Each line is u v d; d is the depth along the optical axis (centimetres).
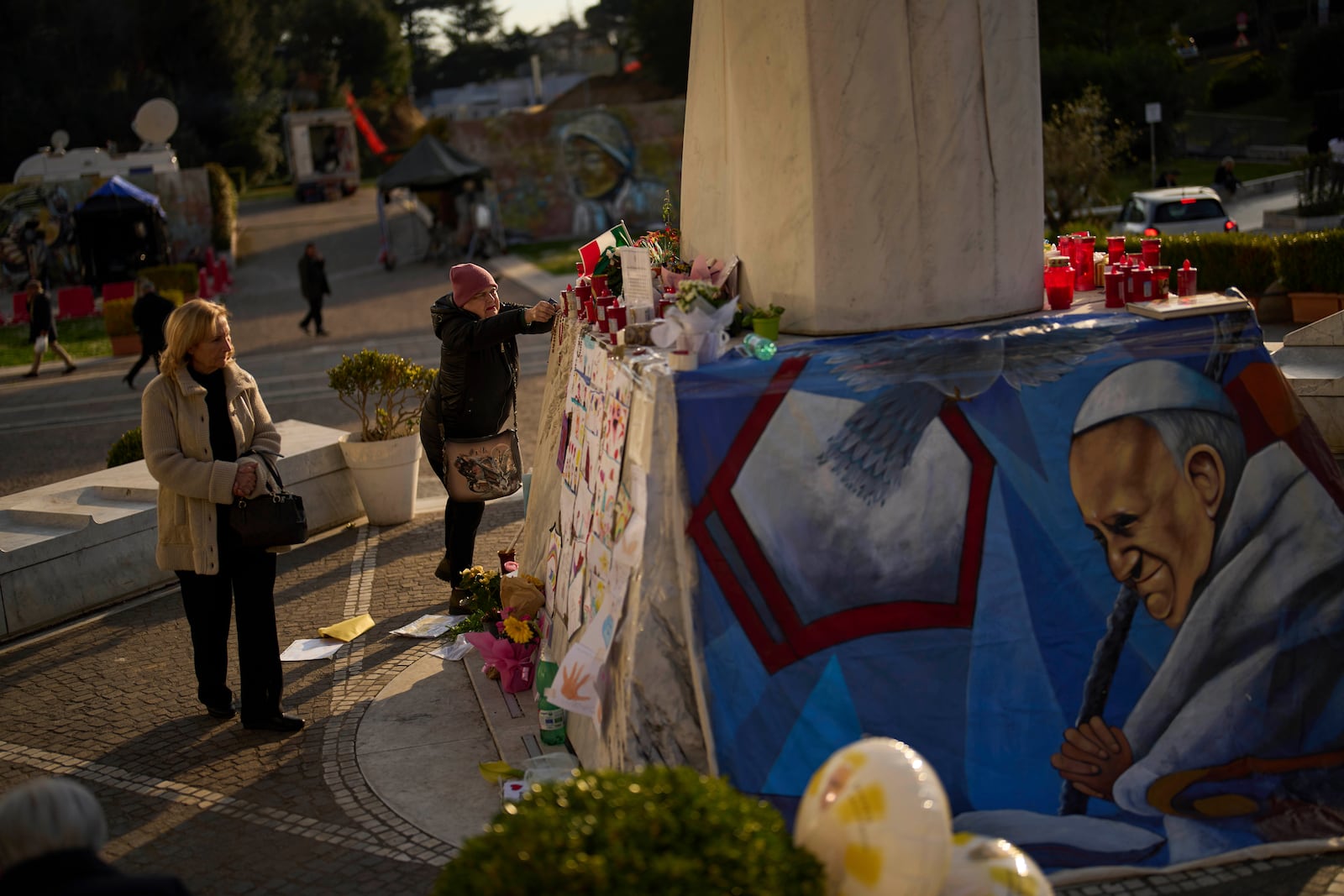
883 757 304
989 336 431
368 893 412
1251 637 434
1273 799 415
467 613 685
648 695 388
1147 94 3762
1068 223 2319
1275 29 5103
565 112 3522
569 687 426
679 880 259
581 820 272
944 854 294
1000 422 427
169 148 3738
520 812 281
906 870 289
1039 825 401
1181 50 5238
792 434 409
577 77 8100
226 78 5294
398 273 3234
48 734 573
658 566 397
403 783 494
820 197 440
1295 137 3891
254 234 4272
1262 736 425
